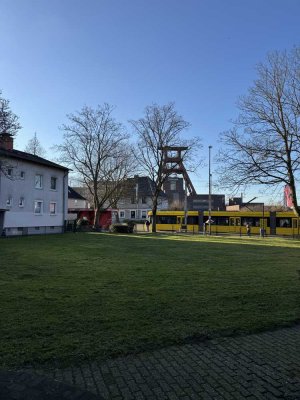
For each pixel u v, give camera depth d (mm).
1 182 34594
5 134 25156
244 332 6477
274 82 33781
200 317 7320
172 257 18312
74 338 5992
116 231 43781
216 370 4938
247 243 29969
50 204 42031
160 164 48844
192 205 76312
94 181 49094
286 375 4809
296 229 48344
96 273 12727
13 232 36188
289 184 33625
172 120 48469
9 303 8266
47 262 15531
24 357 5188
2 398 4121
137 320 7035
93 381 4586
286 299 9016
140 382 4582
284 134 33219
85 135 47875
